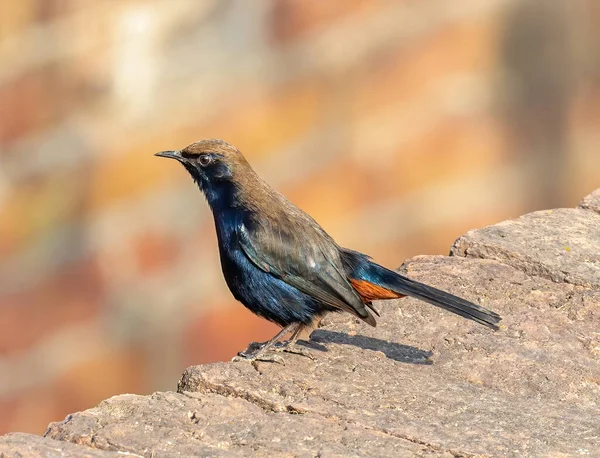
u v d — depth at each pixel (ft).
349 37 47.19
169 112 47.03
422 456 29.73
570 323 36.76
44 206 47.24
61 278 47.39
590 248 40.93
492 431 31.09
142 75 47.14
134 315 47.24
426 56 47.42
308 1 47.09
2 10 46.55
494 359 34.81
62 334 47.14
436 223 48.03
